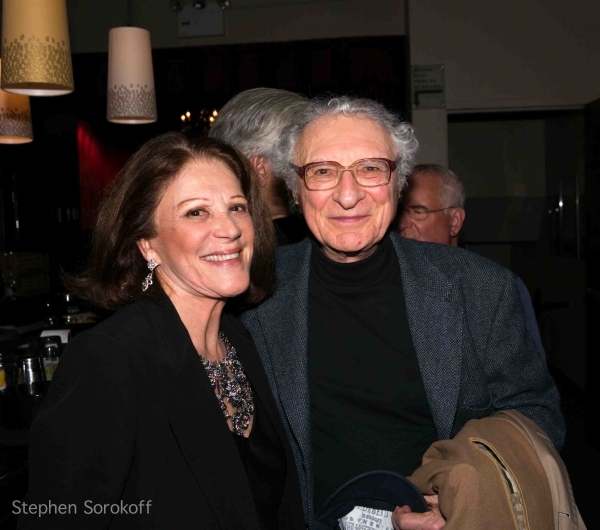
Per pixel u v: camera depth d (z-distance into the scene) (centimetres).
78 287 121
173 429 107
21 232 590
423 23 495
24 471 151
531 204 722
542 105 490
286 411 133
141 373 104
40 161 622
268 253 139
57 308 304
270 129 172
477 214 734
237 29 561
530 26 487
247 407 126
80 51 576
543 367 141
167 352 111
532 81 489
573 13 483
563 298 608
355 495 119
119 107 342
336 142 132
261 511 118
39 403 164
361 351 138
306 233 186
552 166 673
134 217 115
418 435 135
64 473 95
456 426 137
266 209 137
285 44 557
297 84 557
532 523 114
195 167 116
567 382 598
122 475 98
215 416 112
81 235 679
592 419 438
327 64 554
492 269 142
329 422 135
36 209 614
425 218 246
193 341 121
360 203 132
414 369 136
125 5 568
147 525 102
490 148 725
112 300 119
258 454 122
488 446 120
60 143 664
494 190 730
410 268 142
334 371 137
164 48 568
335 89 552
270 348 141
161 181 114
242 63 563
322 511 121
